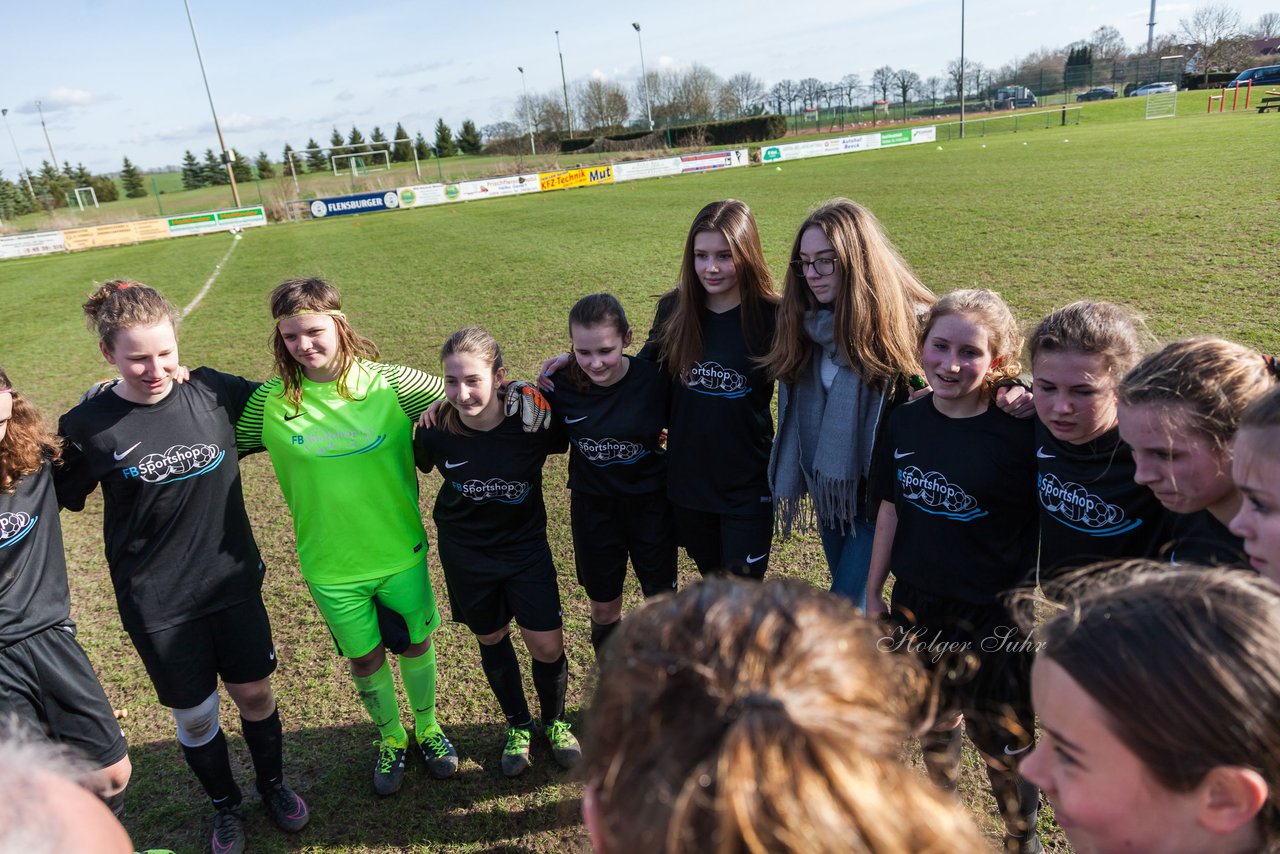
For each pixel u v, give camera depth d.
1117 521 2.09
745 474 3.08
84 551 5.51
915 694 1.04
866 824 0.66
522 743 3.16
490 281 13.30
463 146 76.88
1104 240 10.40
